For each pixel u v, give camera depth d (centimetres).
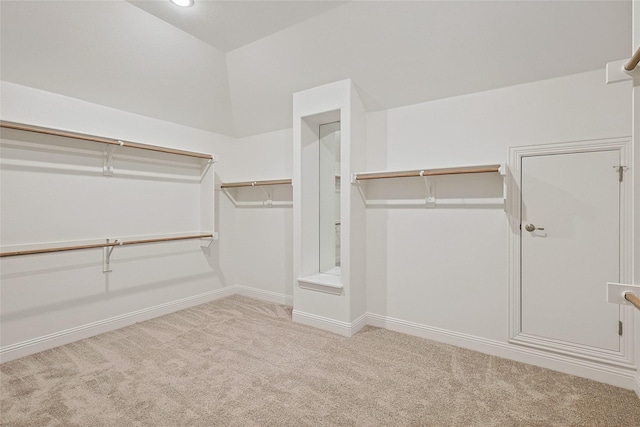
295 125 312
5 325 232
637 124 95
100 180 284
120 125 295
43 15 211
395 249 290
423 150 275
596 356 209
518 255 235
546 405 183
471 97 253
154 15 240
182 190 350
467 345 256
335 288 286
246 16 242
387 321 295
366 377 212
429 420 171
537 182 229
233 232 409
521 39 211
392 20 227
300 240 312
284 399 188
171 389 197
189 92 319
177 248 346
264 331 288
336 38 252
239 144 407
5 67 223
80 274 271
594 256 211
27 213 243
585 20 191
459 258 260
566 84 217
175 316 328
